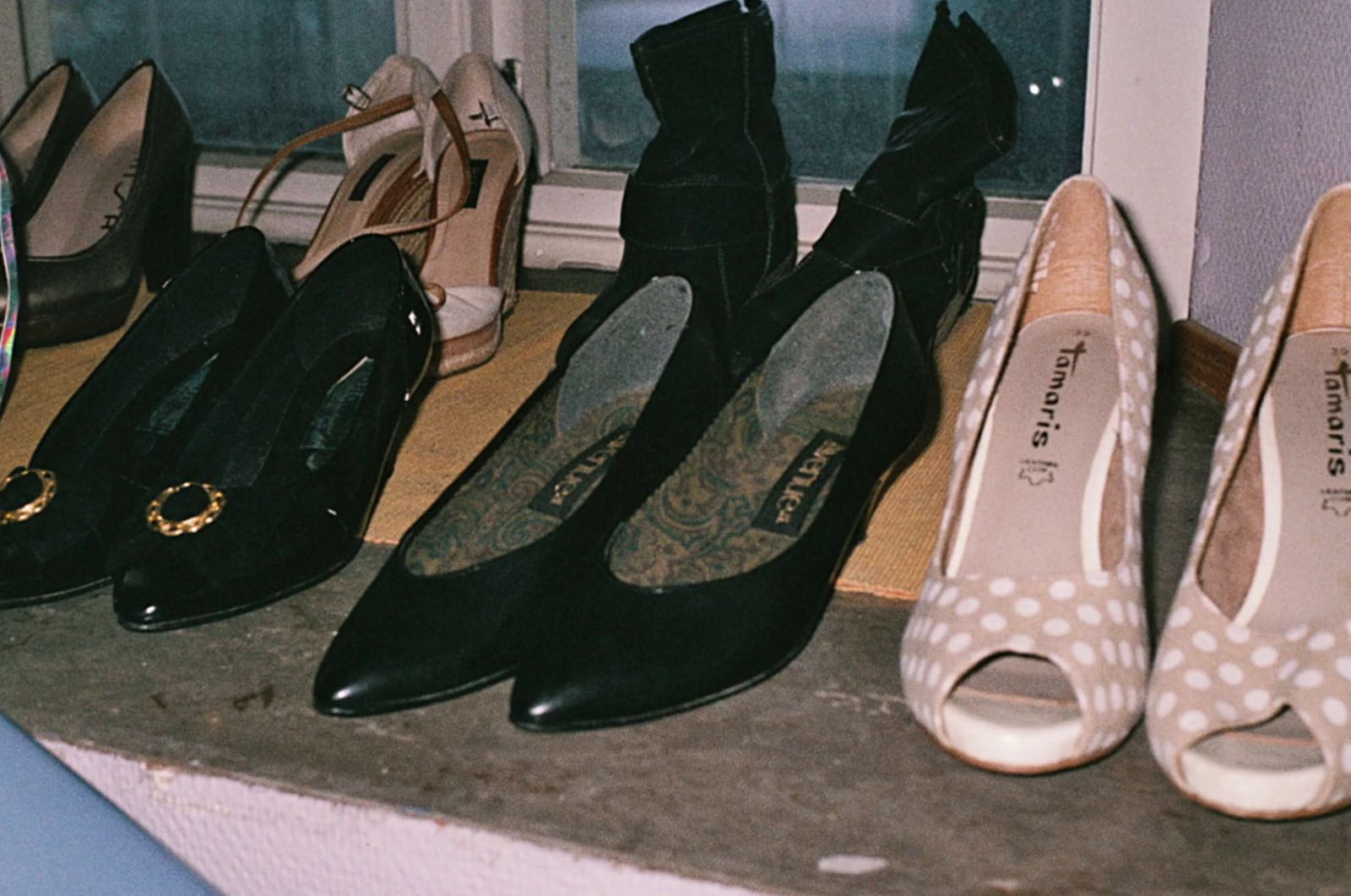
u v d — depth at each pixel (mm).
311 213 1946
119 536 938
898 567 991
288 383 1027
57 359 1503
